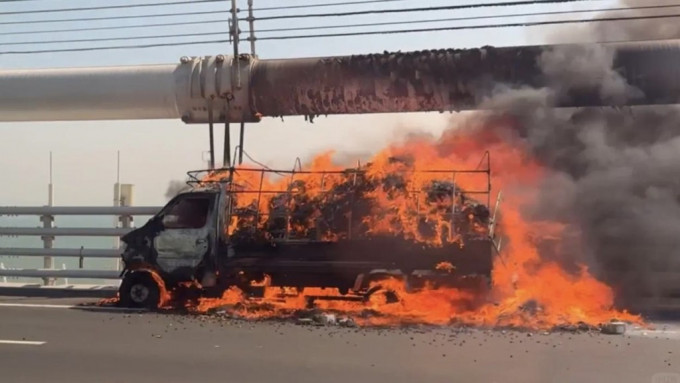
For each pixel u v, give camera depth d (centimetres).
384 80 1209
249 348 786
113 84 1303
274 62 1272
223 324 933
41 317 984
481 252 979
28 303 1126
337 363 714
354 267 1011
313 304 1047
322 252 1027
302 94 1250
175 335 859
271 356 746
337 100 1242
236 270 1048
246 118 1297
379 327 914
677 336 855
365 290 1002
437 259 990
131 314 1011
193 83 1276
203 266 1058
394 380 648
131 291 1072
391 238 1005
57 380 646
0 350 770
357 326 920
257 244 1052
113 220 1388
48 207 1346
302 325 927
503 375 664
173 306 1074
